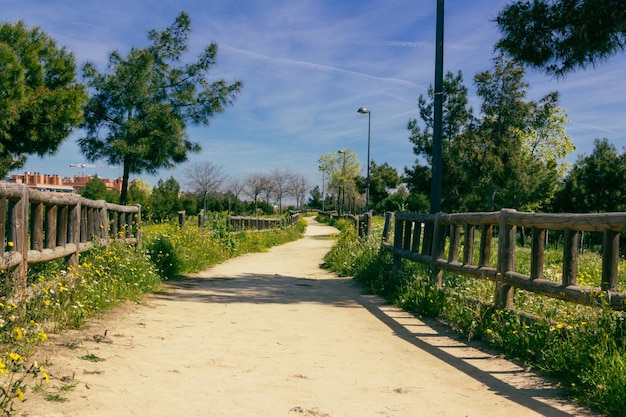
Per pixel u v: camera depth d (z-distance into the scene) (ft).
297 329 19.40
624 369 11.32
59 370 12.11
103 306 20.02
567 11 30.81
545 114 77.10
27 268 17.78
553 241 80.69
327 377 13.23
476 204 84.74
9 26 60.75
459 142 76.54
